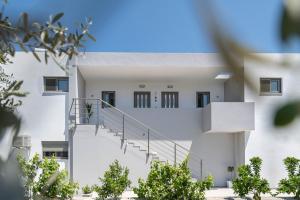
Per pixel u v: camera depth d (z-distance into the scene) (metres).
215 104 19.67
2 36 1.57
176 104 22.50
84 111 21.45
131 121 21.28
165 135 21.34
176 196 13.48
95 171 18.53
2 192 0.75
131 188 17.17
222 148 21.75
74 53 2.11
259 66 0.56
